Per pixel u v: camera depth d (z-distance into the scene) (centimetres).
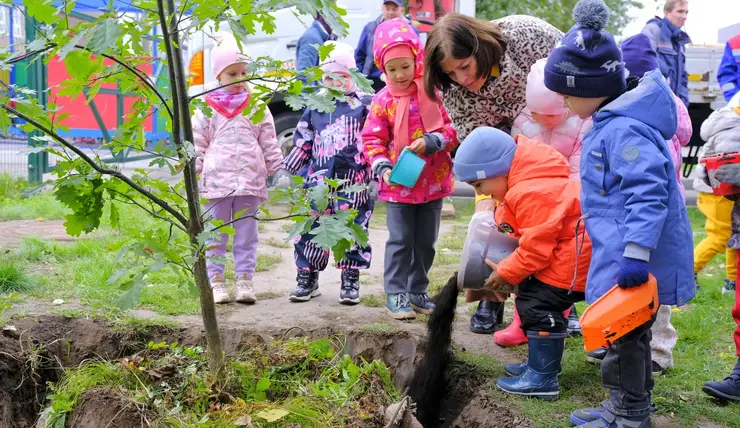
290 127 915
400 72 452
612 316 293
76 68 273
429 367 414
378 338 431
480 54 387
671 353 396
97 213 324
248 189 505
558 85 319
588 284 311
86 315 446
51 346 420
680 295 306
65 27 268
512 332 433
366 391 345
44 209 857
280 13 859
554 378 359
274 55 868
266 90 312
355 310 495
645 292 295
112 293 494
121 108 1363
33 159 1052
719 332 471
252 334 423
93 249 626
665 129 303
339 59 498
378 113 474
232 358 365
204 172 509
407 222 474
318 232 293
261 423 309
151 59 316
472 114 420
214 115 517
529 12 2705
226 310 489
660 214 289
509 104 412
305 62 753
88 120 1394
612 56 309
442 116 462
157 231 305
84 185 319
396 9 770
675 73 824
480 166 361
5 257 588
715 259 724
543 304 356
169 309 475
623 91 316
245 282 509
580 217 348
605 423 317
